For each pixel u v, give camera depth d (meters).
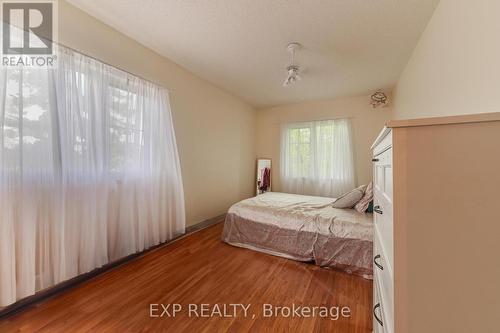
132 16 1.83
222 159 3.73
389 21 1.82
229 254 2.39
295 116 4.41
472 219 0.52
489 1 0.98
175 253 2.39
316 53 2.37
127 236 2.10
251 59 2.57
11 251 1.36
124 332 1.29
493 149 0.50
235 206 2.76
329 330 1.33
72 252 1.69
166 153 2.51
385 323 0.79
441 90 1.54
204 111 3.27
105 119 1.91
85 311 1.46
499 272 0.51
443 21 1.51
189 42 2.23
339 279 1.91
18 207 1.41
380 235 1.00
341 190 3.89
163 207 2.48
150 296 1.64
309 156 4.21
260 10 1.72
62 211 1.61
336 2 1.62
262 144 4.79
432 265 0.56
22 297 1.42
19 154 1.40
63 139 1.61
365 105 3.78
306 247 2.23
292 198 3.29
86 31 1.80
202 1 1.64
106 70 1.92
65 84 1.63
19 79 1.41
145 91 2.28
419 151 0.56
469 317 0.53
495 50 0.94
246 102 4.38
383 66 2.65
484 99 1.02
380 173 0.97
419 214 0.56
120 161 2.05
